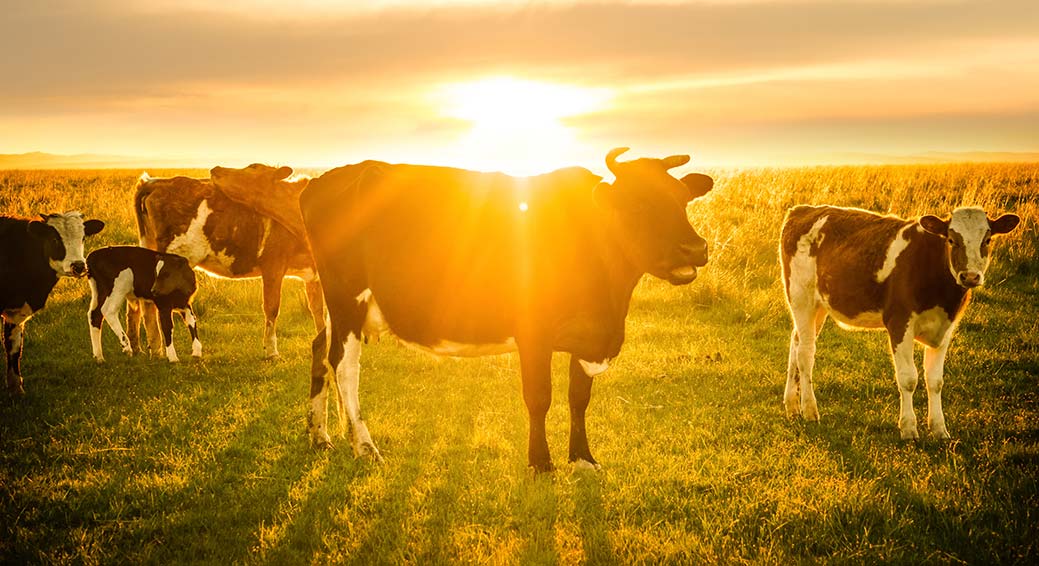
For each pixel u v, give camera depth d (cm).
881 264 682
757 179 2930
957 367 897
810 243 754
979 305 1189
